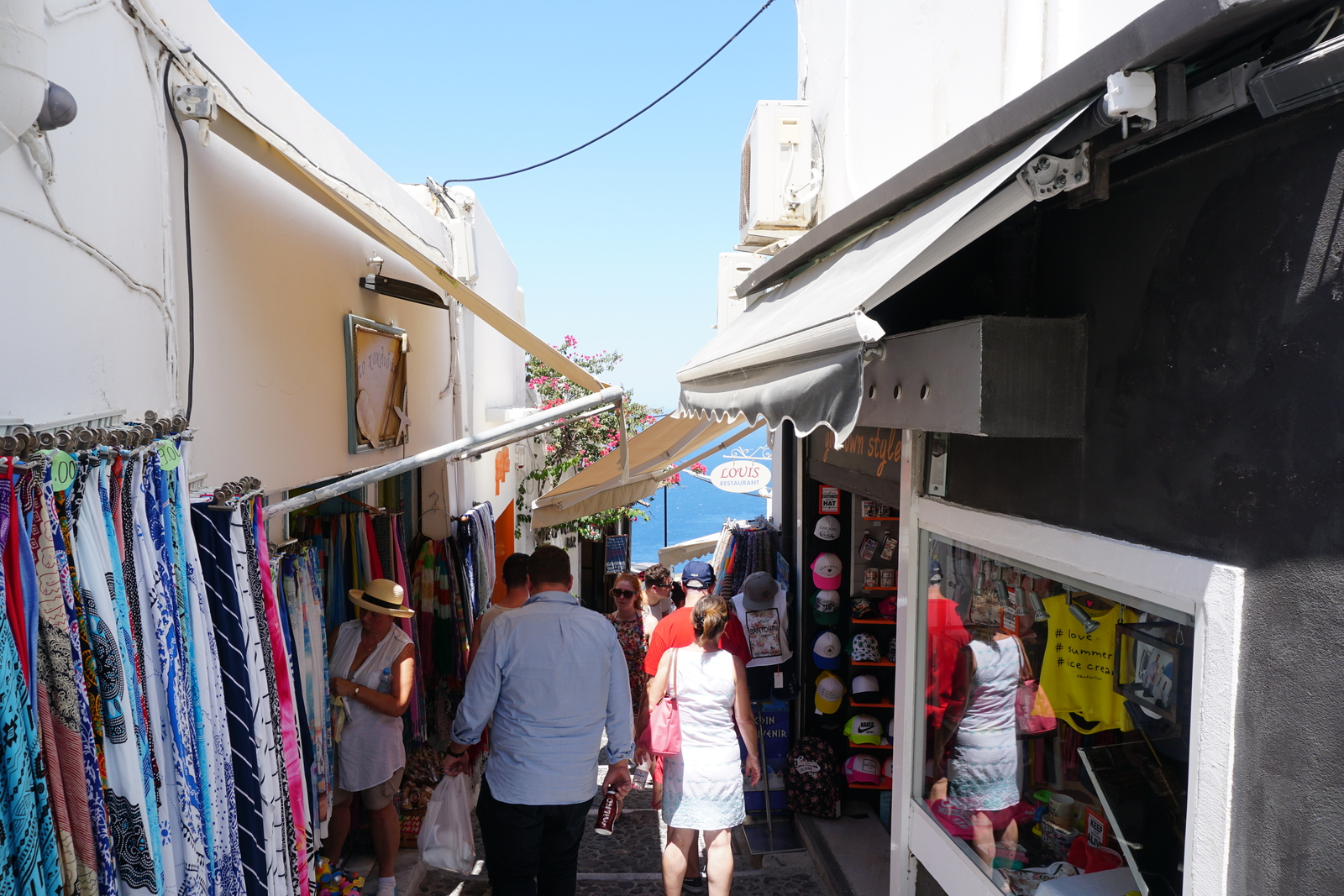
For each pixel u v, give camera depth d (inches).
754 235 198.7
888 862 211.5
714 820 182.2
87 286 81.4
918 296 120.5
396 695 181.0
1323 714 59.3
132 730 71.1
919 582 138.9
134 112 92.3
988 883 113.2
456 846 191.0
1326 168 58.7
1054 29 96.9
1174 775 78.8
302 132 140.7
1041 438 98.4
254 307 127.5
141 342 93.1
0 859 56.5
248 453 125.0
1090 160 72.6
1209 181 70.6
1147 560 78.0
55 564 63.8
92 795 66.6
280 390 137.4
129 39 91.6
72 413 78.4
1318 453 59.6
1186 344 73.4
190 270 105.4
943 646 133.0
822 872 213.5
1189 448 73.2
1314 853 60.1
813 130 195.6
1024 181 72.6
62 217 76.9
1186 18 54.4
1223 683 68.8
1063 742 98.3
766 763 244.5
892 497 161.5
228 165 119.5
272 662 106.3
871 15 160.4
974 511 116.0
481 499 337.1
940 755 134.5
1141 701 83.2
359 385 174.1
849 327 62.9
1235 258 67.6
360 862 205.0
